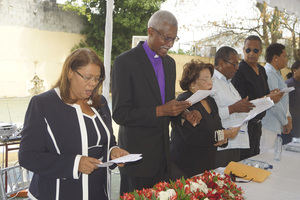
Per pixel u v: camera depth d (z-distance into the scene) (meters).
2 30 11.18
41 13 12.12
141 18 14.11
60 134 1.38
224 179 1.52
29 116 1.37
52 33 12.60
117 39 14.17
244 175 1.95
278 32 7.24
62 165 1.34
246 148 2.95
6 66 11.33
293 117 4.18
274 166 2.25
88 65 1.35
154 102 2.19
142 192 1.30
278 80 3.72
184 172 2.27
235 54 2.75
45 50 12.44
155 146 2.21
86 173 1.36
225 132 2.32
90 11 13.53
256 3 7.27
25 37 11.77
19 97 11.76
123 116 2.12
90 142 1.45
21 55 11.69
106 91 2.93
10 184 2.09
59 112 1.39
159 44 2.14
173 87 2.39
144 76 2.17
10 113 9.37
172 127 2.39
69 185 1.41
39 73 12.21
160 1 13.71
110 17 2.88
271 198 1.68
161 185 1.36
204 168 2.26
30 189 1.46
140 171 2.20
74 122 1.41
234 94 2.86
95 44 14.01
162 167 2.26
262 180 1.90
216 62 2.84
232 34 7.79
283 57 3.67
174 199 1.19
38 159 1.33
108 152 1.56
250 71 3.20
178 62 10.95
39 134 1.36
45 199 1.40
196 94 2.02
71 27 13.27
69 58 1.38
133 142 2.20
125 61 2.15
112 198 3.40
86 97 1.41
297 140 2.97
